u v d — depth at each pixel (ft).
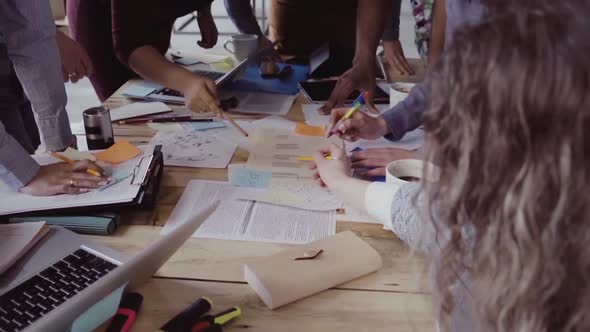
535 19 1.69
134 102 5.84
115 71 7.40
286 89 6.23
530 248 1.78
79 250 3.34
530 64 1.66
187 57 7.13
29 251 3.33
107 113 4.79
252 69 6.77
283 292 2.98
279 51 7.49
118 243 3.54
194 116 5.51
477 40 1.77
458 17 3.56
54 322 2.14
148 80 6.37
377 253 3.28
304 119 5.50
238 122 5.38
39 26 5.24
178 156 4.69
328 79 6.48
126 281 2.51
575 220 1.72
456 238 2.03
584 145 1.66
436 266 2.20
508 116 1.71
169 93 5.99
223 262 3.34
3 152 3.79
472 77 1.76
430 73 1.97
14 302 2.91
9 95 5.45
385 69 6.86
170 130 5.18
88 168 4.05
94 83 7.54
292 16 7.48
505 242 1.83
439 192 1.99
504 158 1.76
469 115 1.79
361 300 3.05
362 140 5.03
